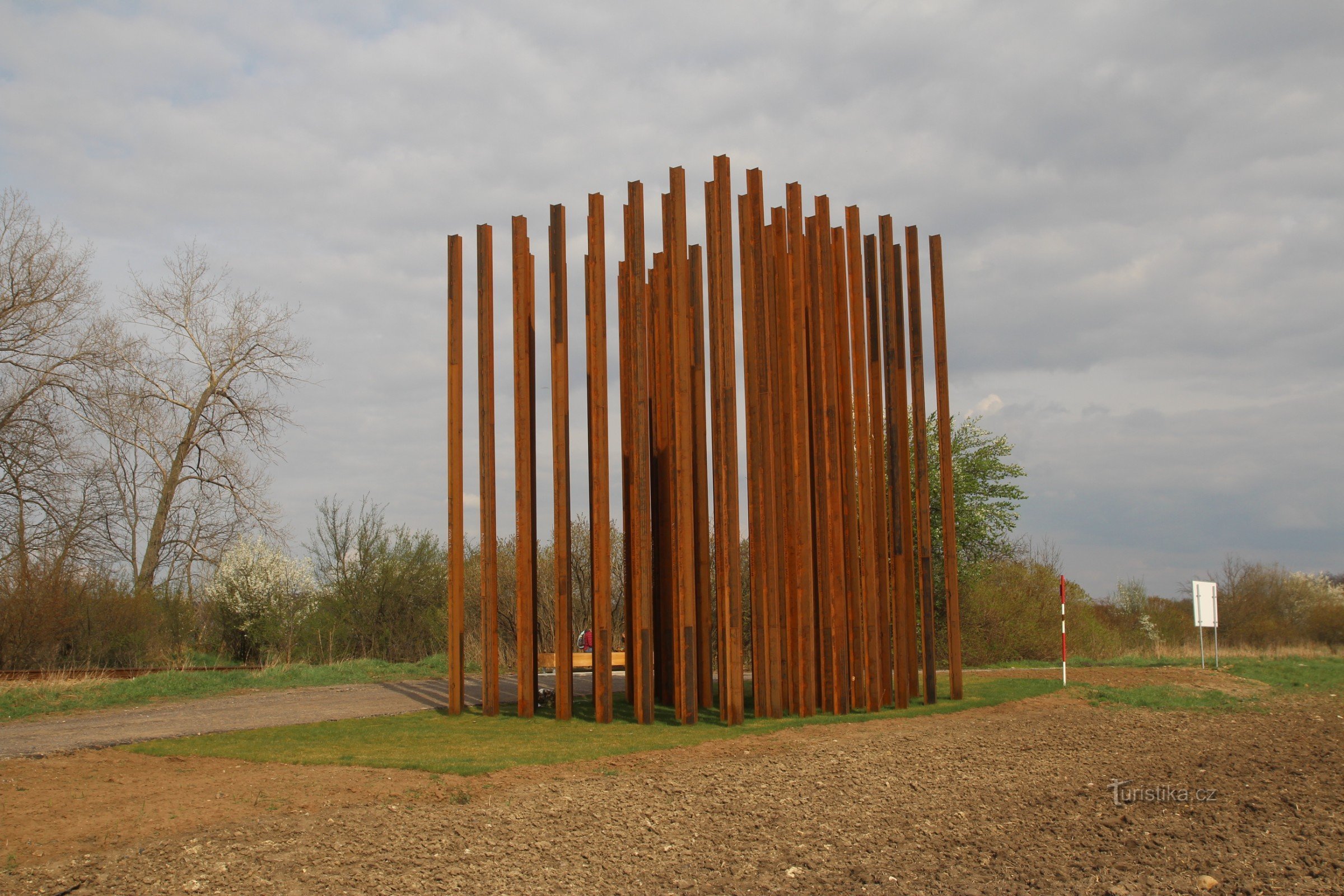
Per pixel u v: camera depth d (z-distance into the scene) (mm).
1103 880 6527
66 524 26656
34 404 27609
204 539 33500
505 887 6320
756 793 9312
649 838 7590
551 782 9812
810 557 15320
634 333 14766
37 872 6539
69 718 14625
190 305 35062
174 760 10789
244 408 35500
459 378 15680
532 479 15555
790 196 15484
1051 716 15414
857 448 16188
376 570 28312
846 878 6566
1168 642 35875
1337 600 40219
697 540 16047
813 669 15031
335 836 7512
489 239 15695
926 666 16719
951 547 17062
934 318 17219
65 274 28453
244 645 28422
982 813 8555
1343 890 6312
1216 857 7125
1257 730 14125
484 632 15258
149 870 6602
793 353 15141
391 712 15383
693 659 14297
